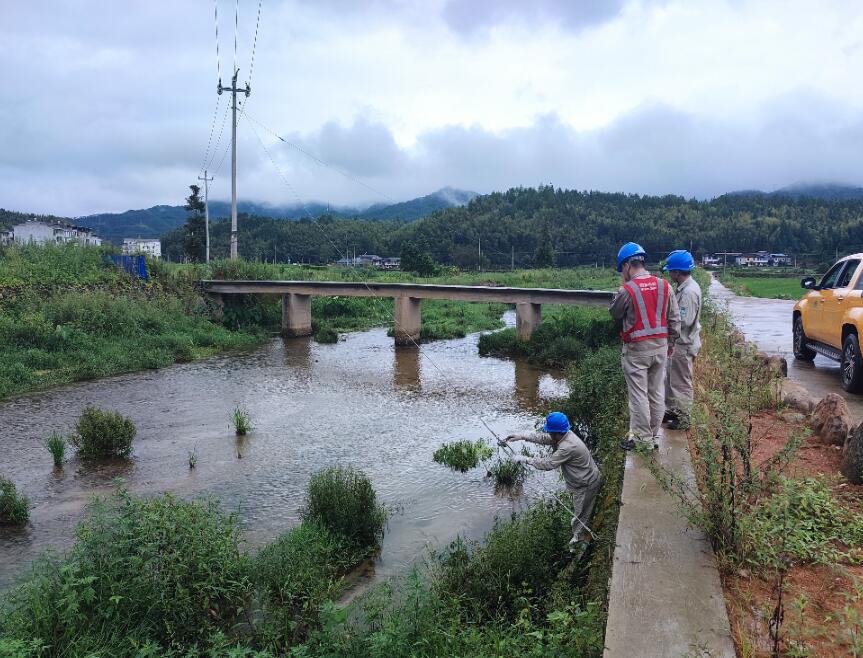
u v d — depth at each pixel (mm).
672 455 5363
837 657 2793
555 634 3434
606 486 5883
